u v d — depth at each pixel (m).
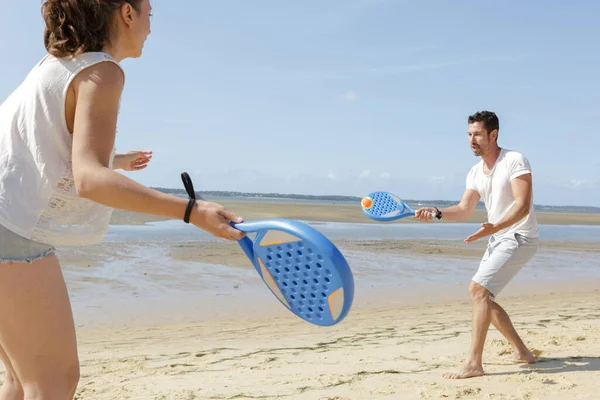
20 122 1.79
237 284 9.58
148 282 9.35
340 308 1.77
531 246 4.13
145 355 5.17
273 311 7.81
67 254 11.42
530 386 3.67
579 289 10.52
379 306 8.36
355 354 4.96
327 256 1.68
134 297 8.25
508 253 4.08
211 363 4.78
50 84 1.76
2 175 1.76
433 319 7.28
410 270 11.90
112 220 20.55
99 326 6.67
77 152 1.68
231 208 31.44
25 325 1.80
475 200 4.47
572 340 5.20
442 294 9.48
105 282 9.13
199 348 5.52
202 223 1.70
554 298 9.35
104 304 7.73
